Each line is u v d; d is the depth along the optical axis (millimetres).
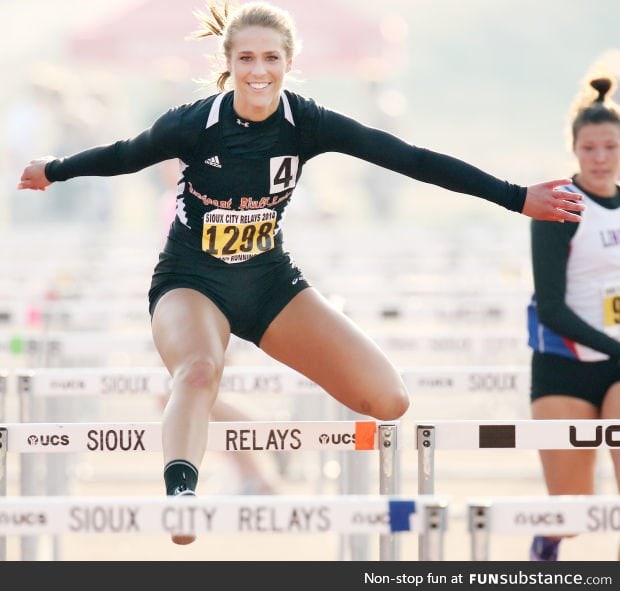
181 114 16188
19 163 68500
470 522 11562
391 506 11555
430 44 169750
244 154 16188
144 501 11516
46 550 22469
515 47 167375
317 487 26016
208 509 11508
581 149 18031
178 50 71188
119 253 49531
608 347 17625
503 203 16516
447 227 75625
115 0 190250
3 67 163250
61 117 62844
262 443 15609
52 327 32188
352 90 159750
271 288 17281
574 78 159375
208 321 16344
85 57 72125
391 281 42594
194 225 16797
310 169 122625
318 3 73938
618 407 17812
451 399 40469
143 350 26250
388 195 78875
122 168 16531
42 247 50188
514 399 35250
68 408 27375
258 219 16734
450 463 32031
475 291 36750
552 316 17719
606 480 29875
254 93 15742
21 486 17797
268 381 20734
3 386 19594
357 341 17062
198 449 14734
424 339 27594
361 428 15547
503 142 140000
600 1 177125
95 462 33156
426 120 148125
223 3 17375
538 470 30781
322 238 54125
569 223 17906
